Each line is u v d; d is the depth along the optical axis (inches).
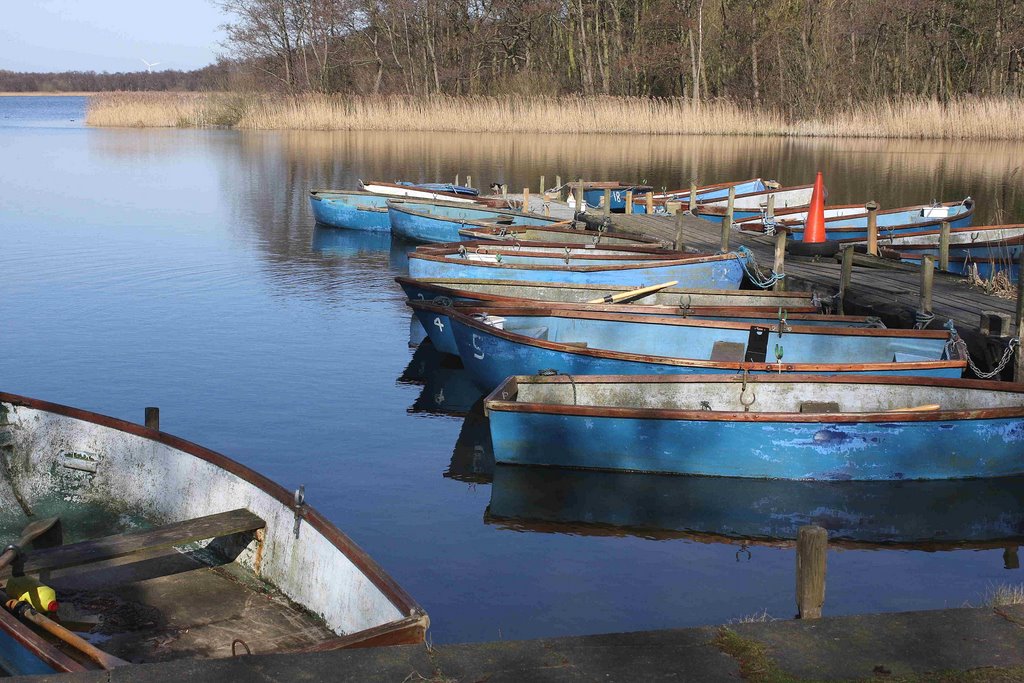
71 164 1577.3
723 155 1651.1
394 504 345.7
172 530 243.3
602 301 530.0
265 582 249.9
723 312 493.4
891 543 319.9
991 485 370.0
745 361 434.6
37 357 528.4
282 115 2247.8
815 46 2089.1
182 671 170.9
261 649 221.5
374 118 2140.7
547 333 480.4
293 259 845.2
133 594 247.8
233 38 2415.1
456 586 284.5
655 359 419.2
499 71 2464.3
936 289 586.2
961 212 900.0
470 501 349.4
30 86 7465.6
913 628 187.6
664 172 1438.2
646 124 1969.7
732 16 2218.3
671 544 316.5
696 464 371.2
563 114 1994.3
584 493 358.3
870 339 446.3
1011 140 1775.3
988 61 2079.2
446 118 2080.5
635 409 365.1
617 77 2364.7
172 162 1610.5
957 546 317.7
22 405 315.6
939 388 381.4
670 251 685.3
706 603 274.1
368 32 2437.3
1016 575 295.1
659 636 184.4
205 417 436.1
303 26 2421.3
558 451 377.4
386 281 758.5
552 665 173.3
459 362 537.0
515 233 776.9
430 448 403.2
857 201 1117.1
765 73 2251.5
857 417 358.6
